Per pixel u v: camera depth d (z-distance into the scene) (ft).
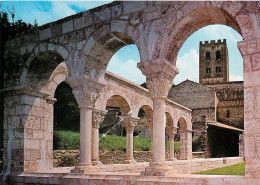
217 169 67.10
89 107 30.66
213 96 150.51
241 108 157.89
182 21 26.68
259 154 21.63
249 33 22.89
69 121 75.46
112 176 26.89
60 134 64.69
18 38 35.78
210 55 249.14
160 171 25.36
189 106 154.10
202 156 116.98
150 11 27.68
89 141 30.32
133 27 28.32
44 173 31.40
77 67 30.91
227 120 159.12
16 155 34.24
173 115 76.18
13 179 33.17
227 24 27.35
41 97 36.78
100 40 30.30
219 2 24.38
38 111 36.24
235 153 140.26
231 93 172.45
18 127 34.50
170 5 26.89
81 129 30.37
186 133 87.04
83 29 31.27
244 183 21.84
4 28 36.96
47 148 39.45
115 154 76.38
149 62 26.73
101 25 30.17
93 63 31.37
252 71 22.44
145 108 67.00
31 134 35.06
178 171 55.67
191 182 23.26
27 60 34.65
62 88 72.43
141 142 99.14
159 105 26.84
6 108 35.65
